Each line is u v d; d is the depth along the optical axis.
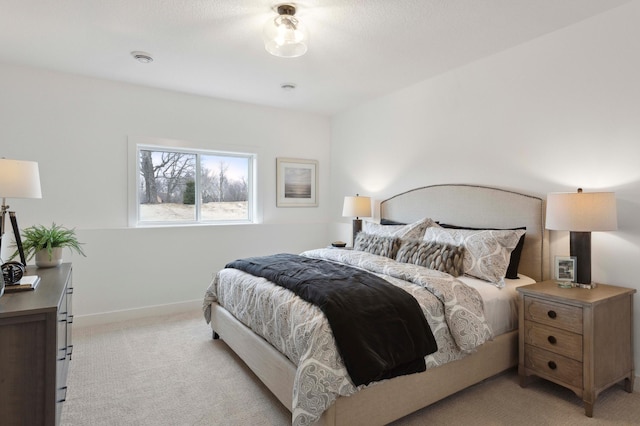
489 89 3.04
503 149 2.94
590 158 2.43
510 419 1.97
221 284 2.97
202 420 1.97
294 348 1.84
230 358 2.73
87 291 3.46
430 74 3.45
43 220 3.32
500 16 2.38
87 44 2.80
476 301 2.19
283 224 4.61
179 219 4.12
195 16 2.38
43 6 2.26
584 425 1.92
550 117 2.64
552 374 2.15
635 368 2.25
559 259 2.38
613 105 2.32
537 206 2.67
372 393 1.75
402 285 2.21
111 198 3.63
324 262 2.78
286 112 4.69
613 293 2.13
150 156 3.94
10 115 3.19
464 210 3.18
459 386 2.11
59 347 1.69
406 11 2.31
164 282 3.83
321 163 5.00
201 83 3.69
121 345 2.96
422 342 1.87
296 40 2.36
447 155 3.40
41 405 1.45
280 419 1.99
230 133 4.29
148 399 2.17
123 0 2.19
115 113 3.63
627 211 2.27
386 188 4.11
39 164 3.30
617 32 2.29
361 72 3.39
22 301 1.55
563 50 2.56
